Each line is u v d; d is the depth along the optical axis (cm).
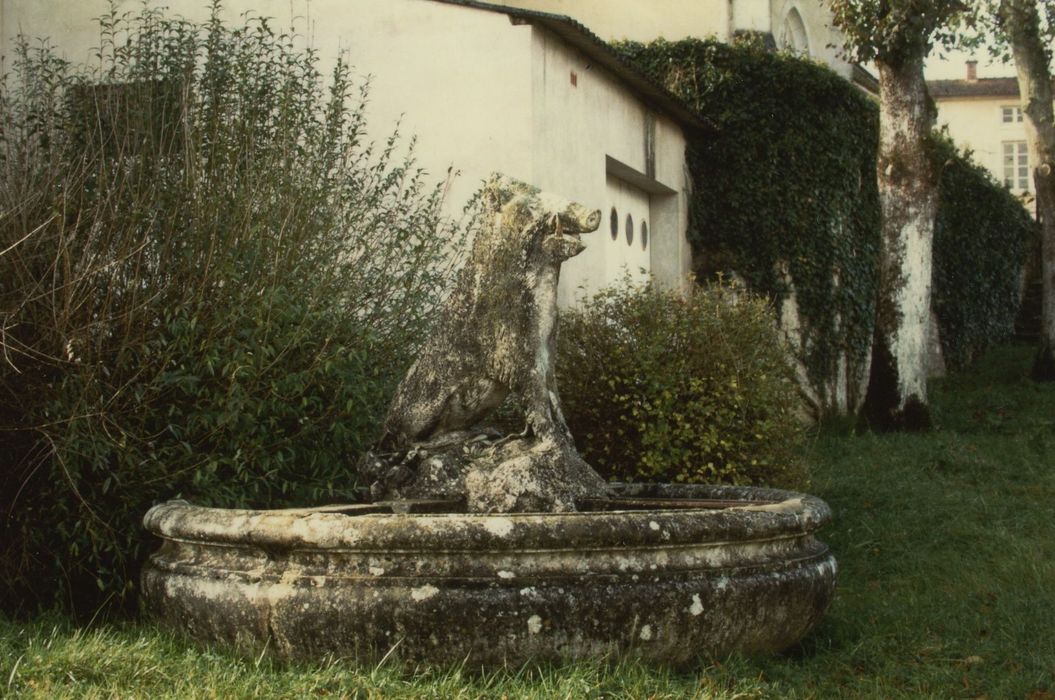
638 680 465
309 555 486
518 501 595
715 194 1648
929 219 1606
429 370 636
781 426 975
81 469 638
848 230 1745
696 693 466
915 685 544
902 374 1600
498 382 628
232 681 459
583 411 964
